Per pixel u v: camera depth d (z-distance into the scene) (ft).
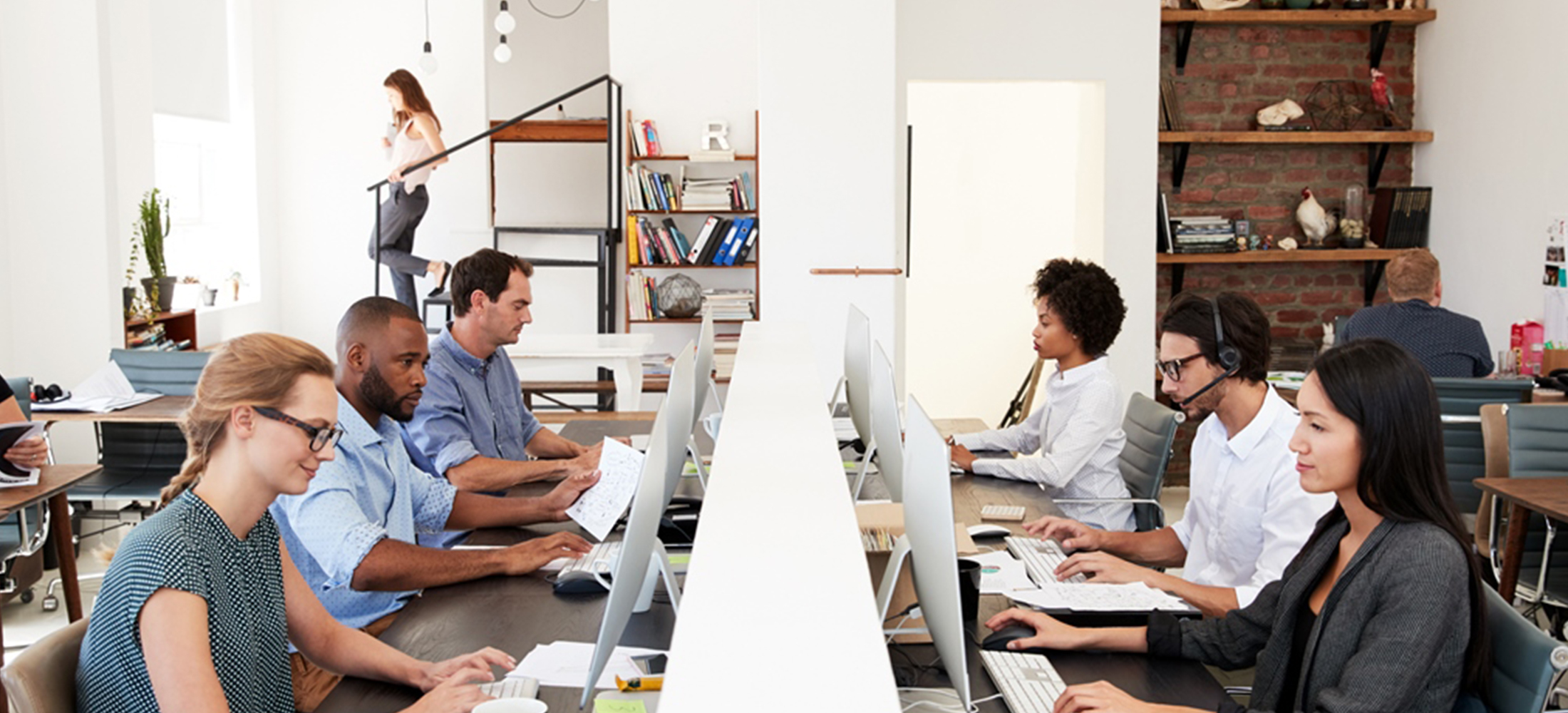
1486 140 21.70
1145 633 7.39
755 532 4.65
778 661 3.35
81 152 20.24
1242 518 9.01
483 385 12.43
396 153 26.08
